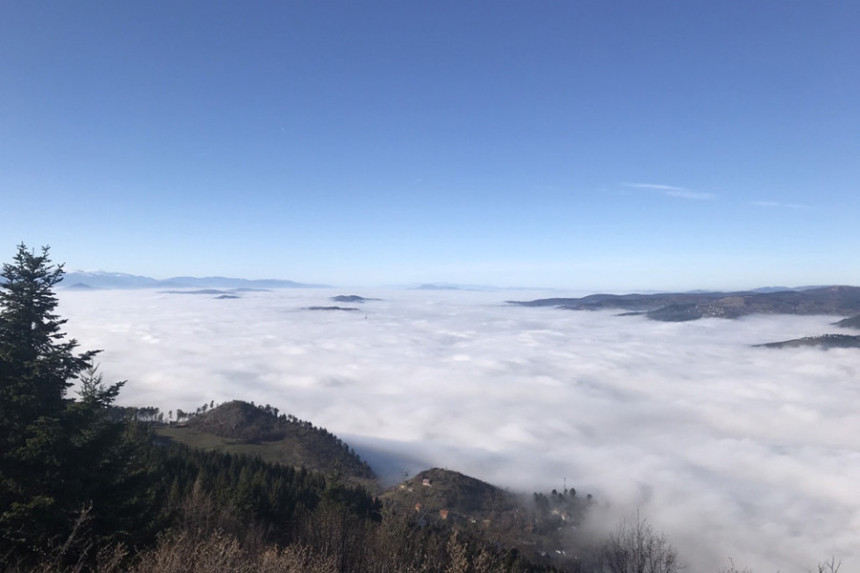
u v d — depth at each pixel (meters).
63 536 14.01
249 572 12.01
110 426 16.64
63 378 16.95
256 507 32.50
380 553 21.30
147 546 14.84
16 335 16.45
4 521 13.74
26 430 14.90
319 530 25.78
